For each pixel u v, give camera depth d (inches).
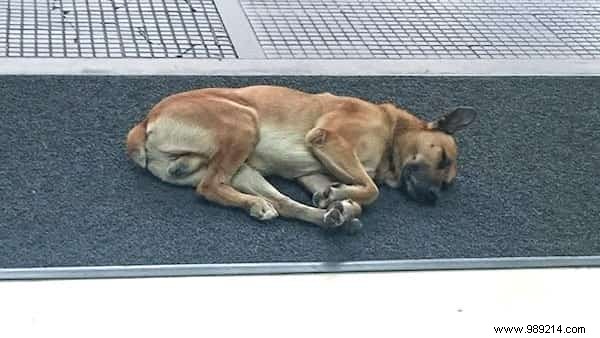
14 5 150.8
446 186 118.9
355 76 141.6
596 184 124.1
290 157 115.8
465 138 130.6
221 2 158.1
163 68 139.0
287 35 150.8
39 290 99.4
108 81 135.0
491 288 105.3
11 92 130.3
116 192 113.8
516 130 133.5
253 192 113.6
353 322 99.2
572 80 146.3
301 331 97.6
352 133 115.8
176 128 113.0
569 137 133.3
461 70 146.3
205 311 99.0
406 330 98.8
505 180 123.0
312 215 111.3
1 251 103.3
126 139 121.3
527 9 165.8
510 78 145.3
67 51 140.9
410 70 144.7
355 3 162.6
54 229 107.2
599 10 167.3
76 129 124.5
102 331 95.6
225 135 112.3
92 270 102.0
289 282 103.3
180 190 115.1
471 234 112.7
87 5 153.2
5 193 111.8
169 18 151.8
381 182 119.5
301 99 117.4
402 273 106.0
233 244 107.4
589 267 109.8
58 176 115.5
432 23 158.7
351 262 106.4
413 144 117.8
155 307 98.9
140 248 105.6
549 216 117.3
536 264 109.0
